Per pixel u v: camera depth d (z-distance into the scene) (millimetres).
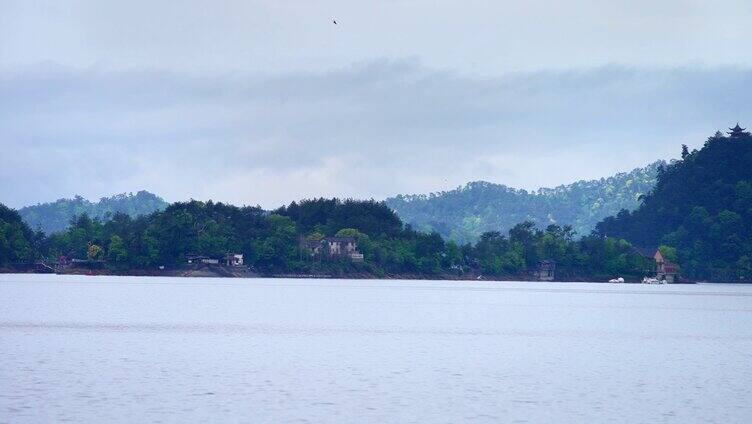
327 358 88938
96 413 61062
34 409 61969
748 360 92500
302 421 59812
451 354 94125
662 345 106938
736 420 62281
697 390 73188
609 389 73188
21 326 118000
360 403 65688
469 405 65750
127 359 85625
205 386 71062
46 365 80938
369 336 112000
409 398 67875
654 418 62594
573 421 61406
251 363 84375
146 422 58812
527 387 73375
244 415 61219
